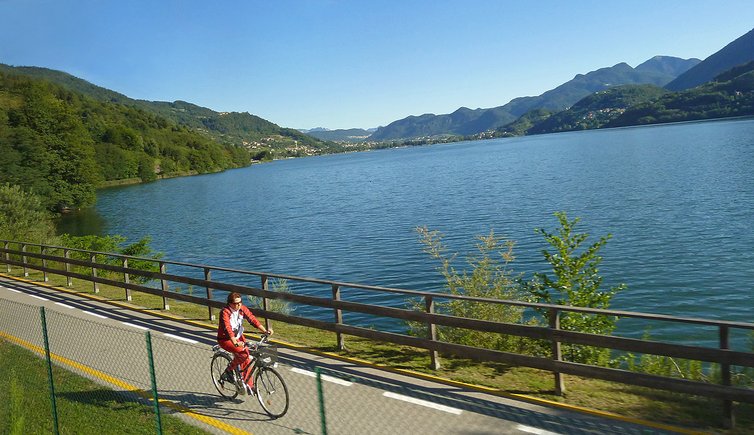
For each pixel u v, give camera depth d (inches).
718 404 277.6
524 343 429.4
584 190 2213.3
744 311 780.6
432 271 1142.3
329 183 4293.8
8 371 394.6
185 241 1844.2
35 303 642.8
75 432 296.8
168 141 7755.9
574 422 267.7
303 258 1414.9
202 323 505.0
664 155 3577.8
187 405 320.2
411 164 6368.1
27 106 2874.0
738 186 1895.9
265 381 313.7
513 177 3203.7
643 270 1001.5
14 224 1300.4
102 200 3654.0
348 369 364.5
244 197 3474.4
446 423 274.8
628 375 273.6
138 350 430.0
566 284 438.3
